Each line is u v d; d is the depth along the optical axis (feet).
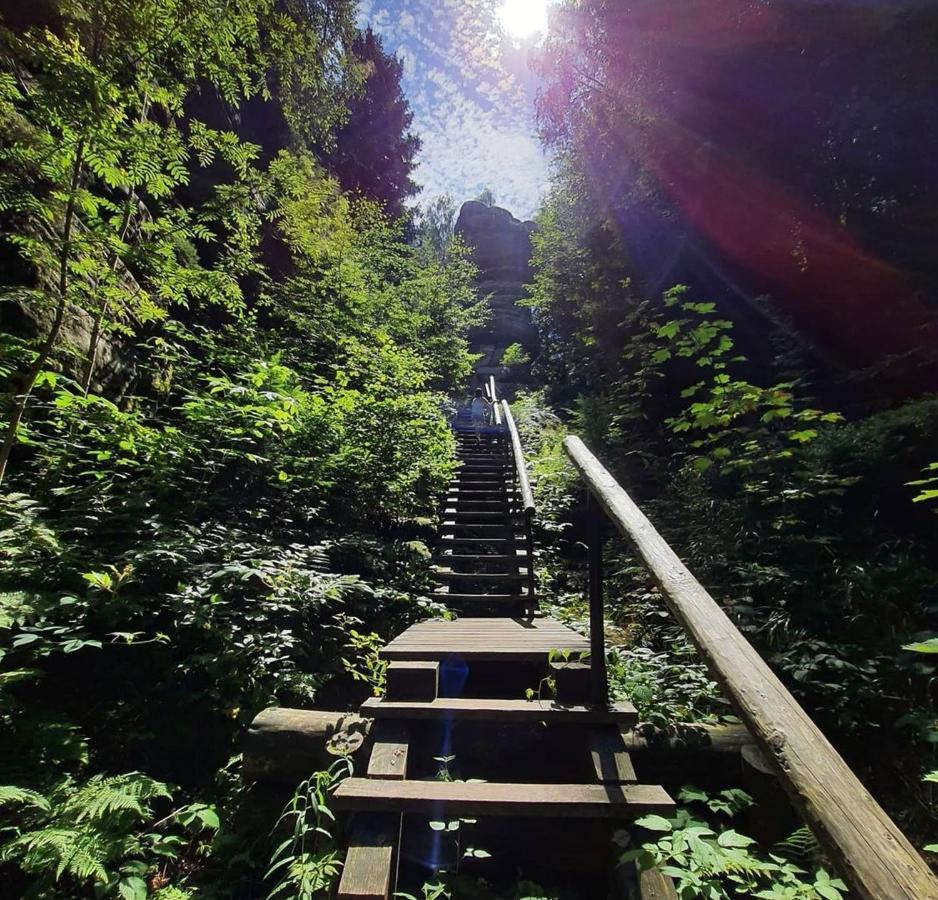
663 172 20.81
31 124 9.43
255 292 20.33
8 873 4.84
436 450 17.47
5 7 10.26
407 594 10.71
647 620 10.09
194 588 7.80
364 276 27.55
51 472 8.60
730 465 10.87
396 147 50.14
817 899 3.34
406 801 4.54
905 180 14.08
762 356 18.19
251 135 25.39
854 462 10.33
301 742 5.82
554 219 34.73
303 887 4.13
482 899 4.53
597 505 6.09
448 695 6.98
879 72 12.97
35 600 6.37
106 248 8.94
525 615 10.25
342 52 29.22
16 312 9.06
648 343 19.35
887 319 14.43
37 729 5.65
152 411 12.36
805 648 7.27
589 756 5.31
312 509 11.94
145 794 5.16
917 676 6.46
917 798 5.37
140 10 8.34
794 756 2.25
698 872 3.61
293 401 11.43
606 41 21.04
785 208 16.96
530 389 45.44
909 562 8.47
